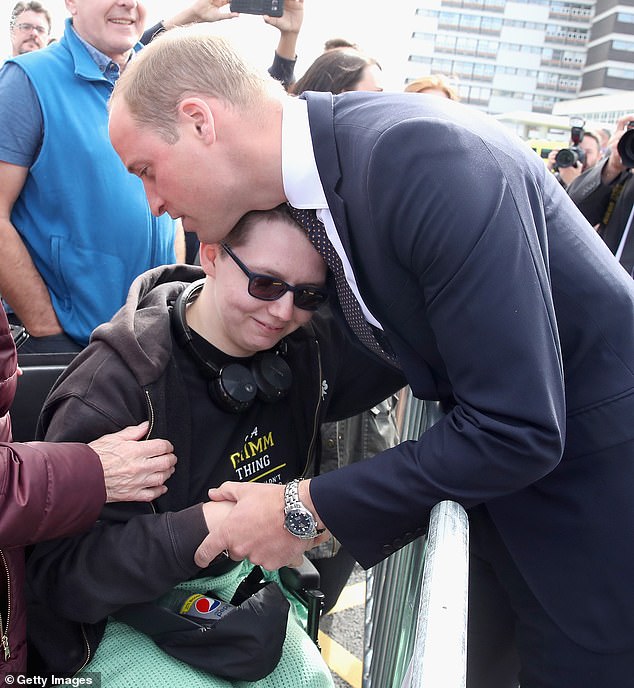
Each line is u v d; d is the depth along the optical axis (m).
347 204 1.03
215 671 1.15
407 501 1.01
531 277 0.92
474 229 0.90
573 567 1.22
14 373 1.08
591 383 1.15
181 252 2.78
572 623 1.24
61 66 2.23
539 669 1.37
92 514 1.10
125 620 1.19
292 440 1.50
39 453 1.06
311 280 1.23
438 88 2.58
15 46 4.56
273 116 1.05
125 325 1.25
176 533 1.13
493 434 0.94
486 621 1.59
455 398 1.08
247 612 1.16
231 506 1.16
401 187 0.94
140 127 1.05
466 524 0.95
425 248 0.93
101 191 2.24
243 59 1.04
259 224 1.17
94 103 2.26
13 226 2.21
